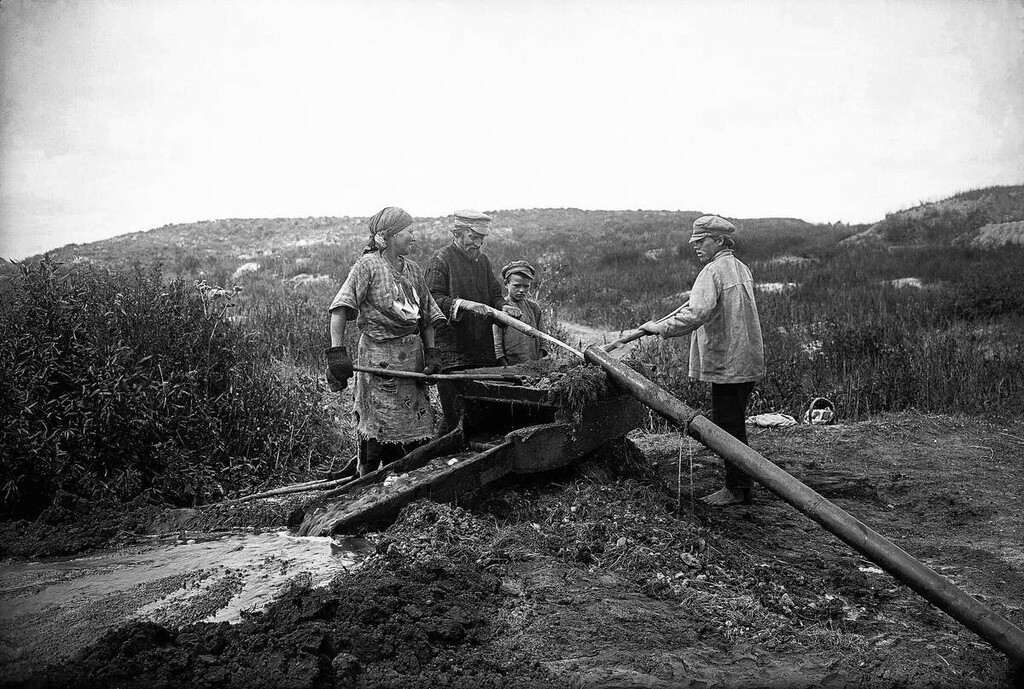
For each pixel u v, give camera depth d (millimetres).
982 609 3447
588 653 3229
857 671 3359
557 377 5078
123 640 2887
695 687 3041
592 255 30203
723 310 5605
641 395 4840
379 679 2855
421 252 23688
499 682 2943
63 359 5988
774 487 4117
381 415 5273
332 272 30266
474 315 6172
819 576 4555
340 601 3236
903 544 5332
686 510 5281
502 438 4977
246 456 6637
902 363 10078
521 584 3781
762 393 9891
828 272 23344
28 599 3537
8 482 5191
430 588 3482
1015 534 5527
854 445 7859
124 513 4836
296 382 8344
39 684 2738
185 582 3662
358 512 4121
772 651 3467
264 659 2828
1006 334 12727
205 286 7840
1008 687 3361
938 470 7000
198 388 6789
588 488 4902
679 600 3855
